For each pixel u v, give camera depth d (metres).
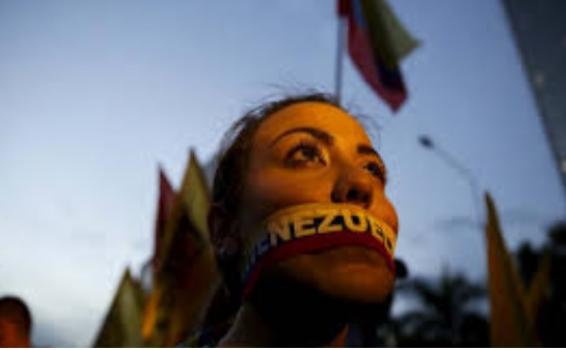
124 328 3.16
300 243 0.68
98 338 3.16
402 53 6.78
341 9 6.81
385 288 0.68
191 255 3.12
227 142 0.93
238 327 0.74
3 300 2.35
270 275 0.68
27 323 2.37
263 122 0.87
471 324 22.77
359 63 6.65
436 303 23.08
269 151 0.79
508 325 2.95
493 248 3.11
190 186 3.30
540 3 55.12
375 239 0.70
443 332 22.75
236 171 0.83
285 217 0.71
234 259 0.80
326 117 0.84
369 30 6.80
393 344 21.83
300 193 0.72
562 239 23.44
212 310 1.02
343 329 0.71
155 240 3.99
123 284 3.28
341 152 0.79
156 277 3.19
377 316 0.71
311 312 0.67
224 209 0.83
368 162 0.81
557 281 21.38
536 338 2.92
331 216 0.69
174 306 3.07
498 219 3.15
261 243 0.71
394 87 6.64
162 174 4.26
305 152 0.77
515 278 3.03
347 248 0.67
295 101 0.95
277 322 0.69
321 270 0.66
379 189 0.80
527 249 23.44
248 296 0.71
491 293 3.07
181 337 3.00
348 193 0.72
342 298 0.65
